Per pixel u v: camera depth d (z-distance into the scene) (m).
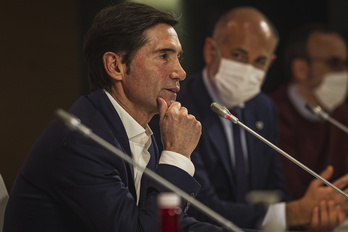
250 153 4.81
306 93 6.85
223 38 4.95
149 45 3.02
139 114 3.13
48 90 6.55
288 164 6.10
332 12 8.14
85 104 2.99
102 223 2.72
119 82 3.07
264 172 4.87
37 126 6.52
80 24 6.60
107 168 2.82
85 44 3.15
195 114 4.70
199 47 7.29
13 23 6.39
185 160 2.95
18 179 2.95
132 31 3.00
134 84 3.04
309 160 6.43
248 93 4.92
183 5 7.10
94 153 2.79
